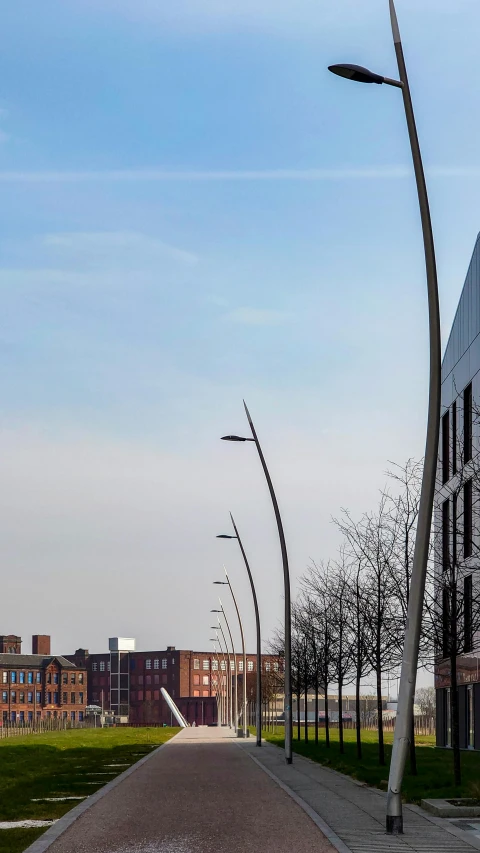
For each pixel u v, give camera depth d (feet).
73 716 566.36
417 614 52.37
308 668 165.48
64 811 61.93
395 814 50.39
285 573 115.24
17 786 83.41
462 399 149.59
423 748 153.89
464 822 54.60
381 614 97.30
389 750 135.74
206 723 619.26
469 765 98.12
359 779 84.28
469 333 145.28
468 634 80.07
